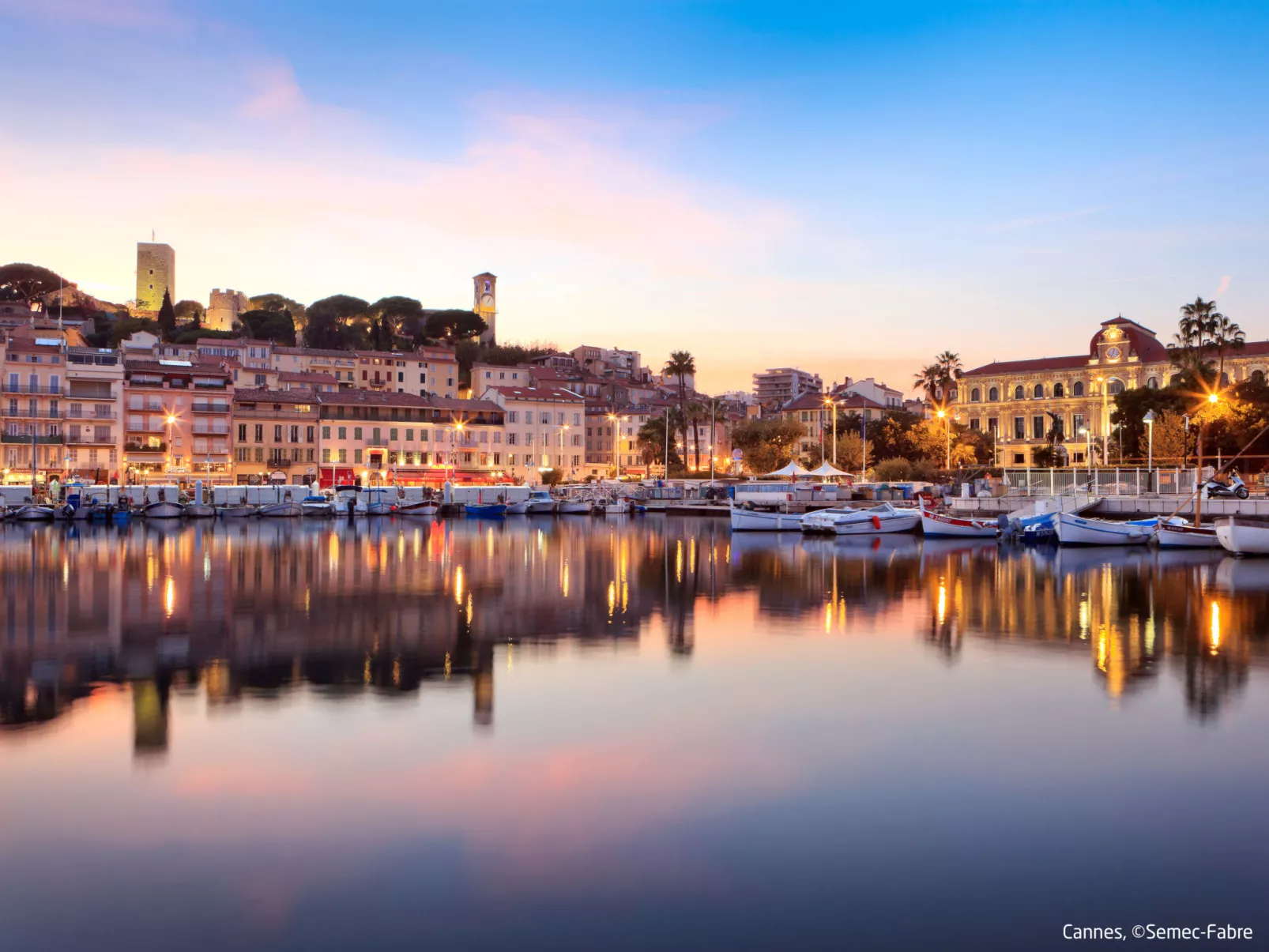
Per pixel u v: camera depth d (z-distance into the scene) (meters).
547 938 10.66
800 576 44.88
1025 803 14.41
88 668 23.11
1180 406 109.56
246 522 94.69
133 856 12.45
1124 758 16.48
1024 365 175.75
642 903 11.38
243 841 12.90
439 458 143.75
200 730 17.77
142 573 45.16
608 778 15.34
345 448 136.00
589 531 83.19
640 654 25.25
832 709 19.61
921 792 14.82
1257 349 146.12
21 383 116.06
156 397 123.75
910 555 57.19
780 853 12.66
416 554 57.00
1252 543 54.75
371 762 16.03
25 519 91.12
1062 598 36.75
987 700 20.36
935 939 10.72
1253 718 18.97
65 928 10.80
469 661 24.17
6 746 16.78
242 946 10.47
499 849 12.70
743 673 22.92
